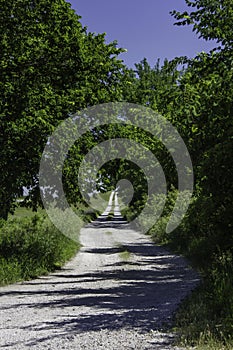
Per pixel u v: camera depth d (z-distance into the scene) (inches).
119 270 685.3
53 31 668.1
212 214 447.2
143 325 305.9
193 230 828.6
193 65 441.1
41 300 441.7
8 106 644.1
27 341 272.5
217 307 313.3
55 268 708.7
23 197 771.4
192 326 275.7
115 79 752.3
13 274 584.4
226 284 339.6
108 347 250.7
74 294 477.7
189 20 420.5
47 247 724.0
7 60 645.9
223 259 464.4
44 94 677.9
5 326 322.7
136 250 971.3
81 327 307.7
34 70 652.7
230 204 429.4
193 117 463.5
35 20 659.4
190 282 537.0
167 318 325.1
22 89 638.5
